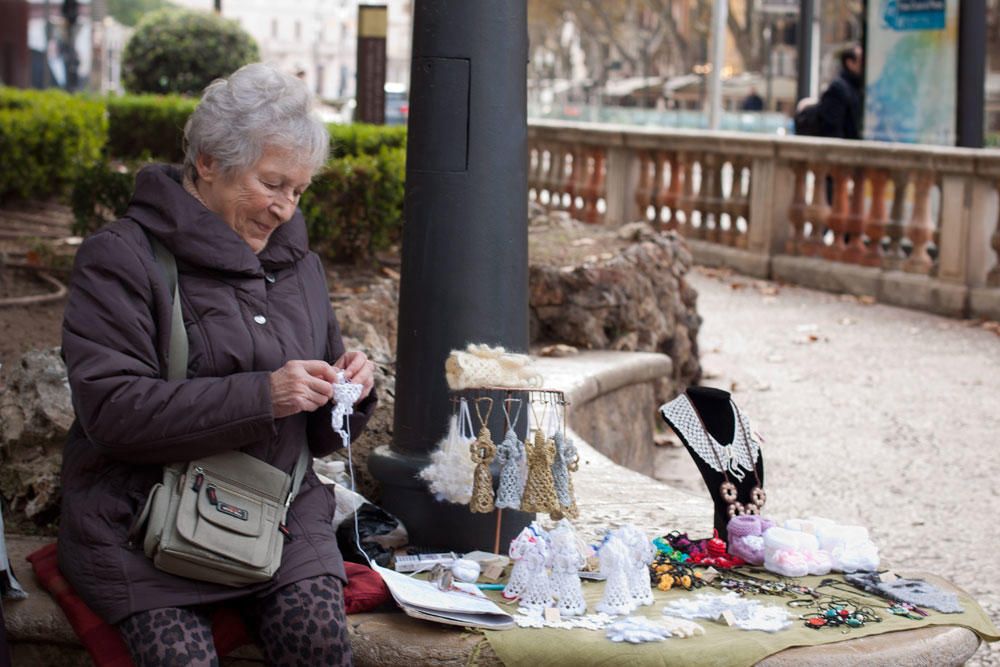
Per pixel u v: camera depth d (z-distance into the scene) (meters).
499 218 3.80
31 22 36.75
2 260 8.23
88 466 3.12
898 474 6.83
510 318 3.85
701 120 22.67
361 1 12.80
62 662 3.46
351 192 8.43
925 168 11.19
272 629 3.07
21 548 3.80
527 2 3.86
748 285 12.49
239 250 3.12
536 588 3.39
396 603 3.35
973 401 8.29
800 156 12.48
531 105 23.86
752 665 3.11
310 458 3.38
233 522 3.03
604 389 6.54
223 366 3.11
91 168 8.64
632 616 3.35
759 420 7.79
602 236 8.46
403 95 29.42
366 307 6.71
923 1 12.23
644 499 4.60
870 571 3.76
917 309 11.31
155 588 3.01
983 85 11.84
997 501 6.39
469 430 3.79
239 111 3.02
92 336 2.99
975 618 3.42
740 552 3.78
